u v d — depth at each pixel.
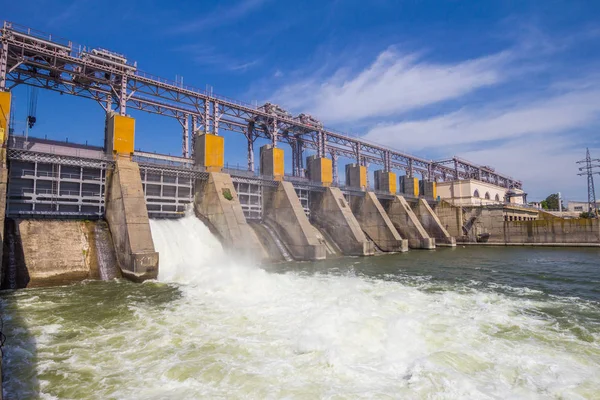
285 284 19.47
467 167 80.31
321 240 41.69
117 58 30.66
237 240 29.86
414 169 71.44
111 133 29.05
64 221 25.34
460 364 8.94
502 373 8.54
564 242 52.97
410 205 62.28
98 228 26.53
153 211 31.88
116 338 11.38
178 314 13.98
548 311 14.95
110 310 14.70
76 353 10.19
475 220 60.94
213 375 8.61
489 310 14.71
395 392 7.54
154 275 22.11
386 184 59.50
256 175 39.72
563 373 8.58
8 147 24.27
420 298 16.80
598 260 35.72
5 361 9.62
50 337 11.52
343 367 8.82
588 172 93.50
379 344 10.25
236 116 41.44
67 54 28.44
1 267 18.95
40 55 27.00
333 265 31.86
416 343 10.33
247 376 8.48
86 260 23.53
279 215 39.38
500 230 58.44
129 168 26.77
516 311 14.80
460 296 17.70
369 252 41.59
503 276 25.36
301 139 51.94
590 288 20.72
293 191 39.59
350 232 42.09
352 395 7.41
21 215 25.44
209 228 32.25
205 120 37.22
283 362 9.26
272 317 13.18
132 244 22.75
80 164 26.64
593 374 8.57
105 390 8.02
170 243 27.98
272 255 35.00
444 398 7.33
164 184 32.44
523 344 10.59
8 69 27.11
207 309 14.66
